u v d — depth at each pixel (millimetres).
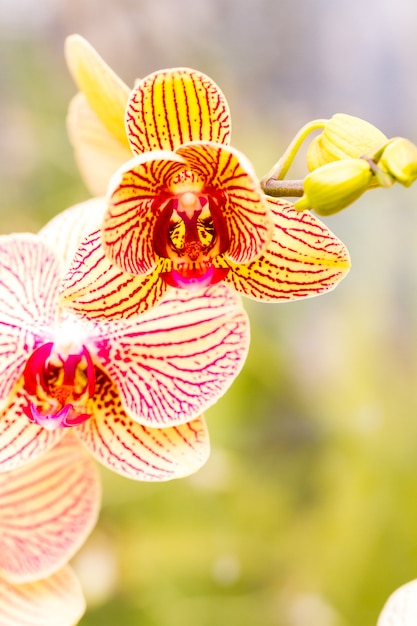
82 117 563
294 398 913
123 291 465
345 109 1343
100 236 455
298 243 466
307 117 1326
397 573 796
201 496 815
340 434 856
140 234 465
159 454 499
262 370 906
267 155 1124
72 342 504
